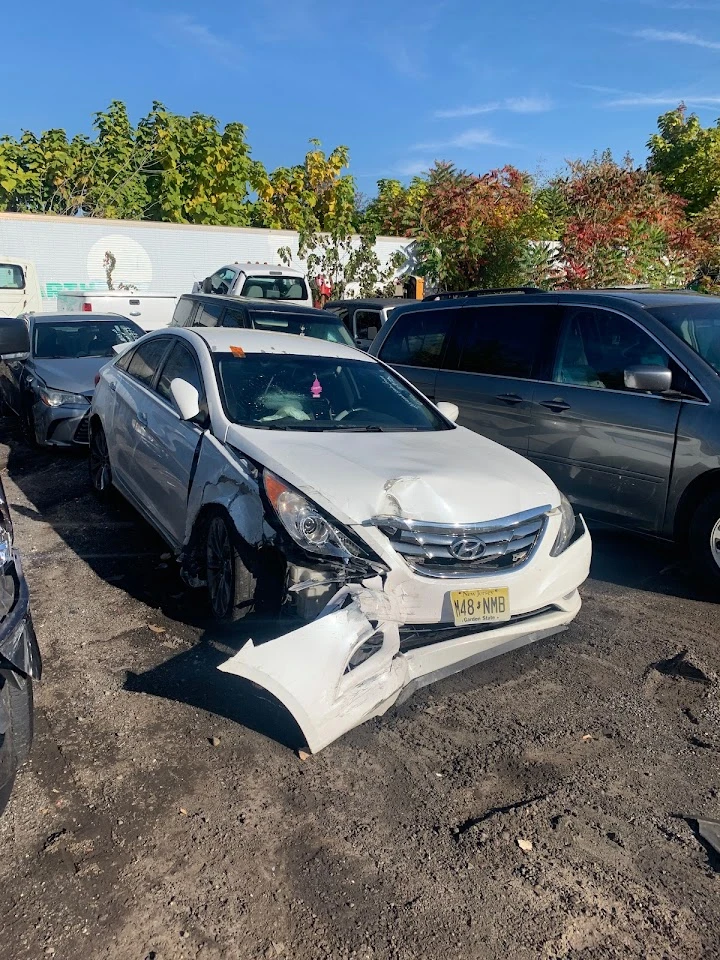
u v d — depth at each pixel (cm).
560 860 278
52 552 550
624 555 593
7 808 292
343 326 1052
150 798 301
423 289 1917
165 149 2023
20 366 892
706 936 248
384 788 314
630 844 288
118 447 593
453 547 368
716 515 498
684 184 2327
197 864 269
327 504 362
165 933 240
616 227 1686
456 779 322
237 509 391
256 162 2189
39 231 1673
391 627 343
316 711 309
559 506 419
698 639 454
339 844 282
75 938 237
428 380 704
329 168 2133
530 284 1847
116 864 267
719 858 282
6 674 261
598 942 245
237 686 379
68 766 318
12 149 1916
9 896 252
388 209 2320
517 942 243
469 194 1909
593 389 573
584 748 347
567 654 434
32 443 868
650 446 530
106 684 378
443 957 237
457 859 276
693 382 519
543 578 395
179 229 1811
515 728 360
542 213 1922
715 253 1847
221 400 465
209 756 328
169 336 571
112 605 465
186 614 455
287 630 357
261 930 243
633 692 395
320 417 480
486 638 374
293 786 312
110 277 1759
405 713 370
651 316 555
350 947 239
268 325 1000
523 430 618
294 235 1958
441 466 412
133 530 598
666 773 331
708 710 381
